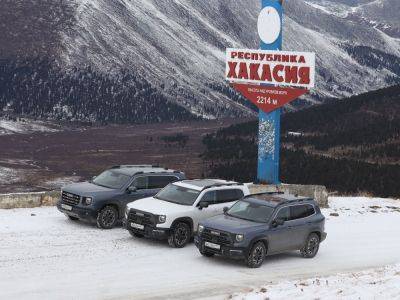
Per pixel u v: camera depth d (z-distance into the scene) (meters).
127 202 21.38
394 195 97.00
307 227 18.95
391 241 22.33
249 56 32.22
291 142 180.88
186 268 16.66
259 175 32.41
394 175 108.50
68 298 13.21
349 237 22.70
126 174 21.94
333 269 17.67
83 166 153.38
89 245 18.48
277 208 18.23
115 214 21.25
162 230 18.73
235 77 32.75
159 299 13.55
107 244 18.80
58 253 17.23
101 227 21.00
